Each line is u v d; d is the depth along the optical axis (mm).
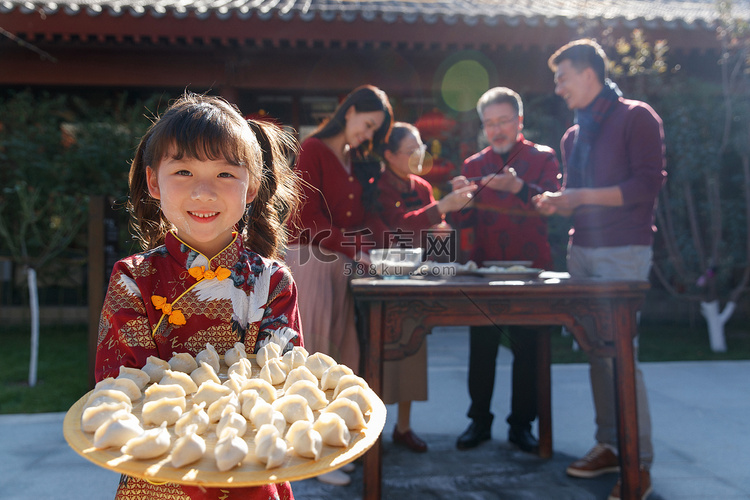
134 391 800
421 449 2344
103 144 4957
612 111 1943
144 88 5434
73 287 5504
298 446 648
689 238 5168
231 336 1013
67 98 5523
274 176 1211
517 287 1541
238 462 618
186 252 1000
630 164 1910
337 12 4363
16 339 4855
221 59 5027
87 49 5047
